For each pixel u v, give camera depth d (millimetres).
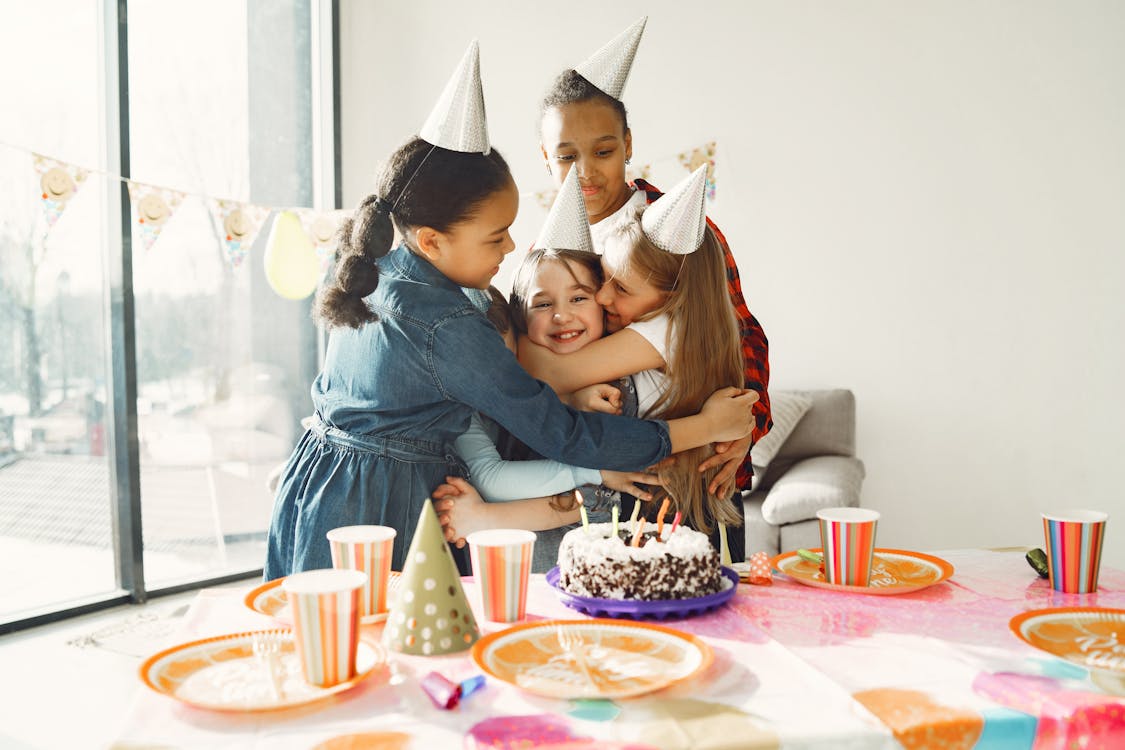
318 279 2744
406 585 917
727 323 1481
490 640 886
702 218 1407
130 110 2926
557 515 1395
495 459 1459
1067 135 3307
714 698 778
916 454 3488
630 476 1424
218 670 850
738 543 1636
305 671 804
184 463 3133
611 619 971
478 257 1388
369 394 1380
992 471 3426
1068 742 729
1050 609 976
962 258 3418
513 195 1394
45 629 2639
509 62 3607
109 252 2846
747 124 3555
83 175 2289
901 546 3504
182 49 3090
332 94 3537
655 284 1442
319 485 1410
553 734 711
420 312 1341
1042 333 3361
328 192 3574
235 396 3293
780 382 3605
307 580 836
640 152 3615
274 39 3400
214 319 3219
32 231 2662
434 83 3621
